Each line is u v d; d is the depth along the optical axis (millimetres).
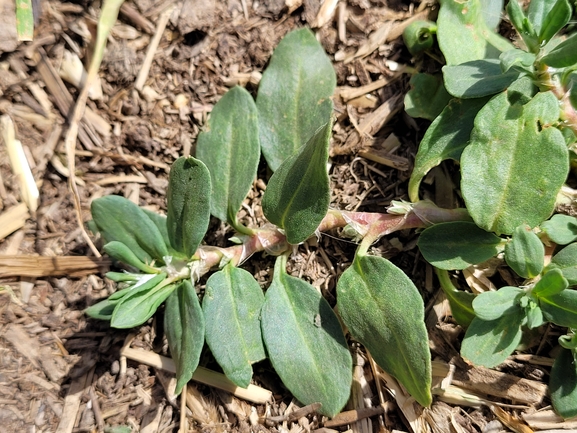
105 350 94
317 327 87
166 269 85
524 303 76
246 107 96
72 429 88
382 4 110
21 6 99
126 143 104
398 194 102
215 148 96
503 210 79
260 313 88
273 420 90
